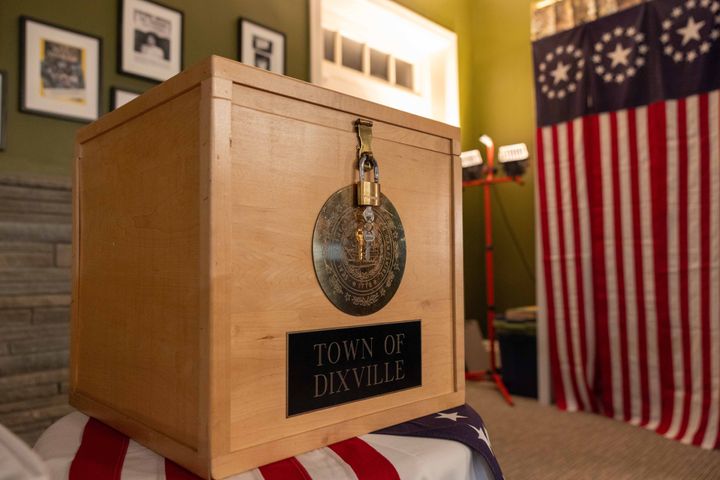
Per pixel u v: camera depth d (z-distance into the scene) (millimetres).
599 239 2795
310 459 626
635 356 2658
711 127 2445
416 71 3773
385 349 750
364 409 718
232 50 2391
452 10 3795
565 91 2949
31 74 1786
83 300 869
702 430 2363
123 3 2021
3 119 1721
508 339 3197
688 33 2520
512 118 3727
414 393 792
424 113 3775
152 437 660
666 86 2578
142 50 2074
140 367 698
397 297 773
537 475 1969
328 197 680
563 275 2941
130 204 731
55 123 1840
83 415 841
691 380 2475
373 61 3480
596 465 2074
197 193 592
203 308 570
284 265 632
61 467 607
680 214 2525
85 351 856
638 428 2549
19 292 1667
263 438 607
